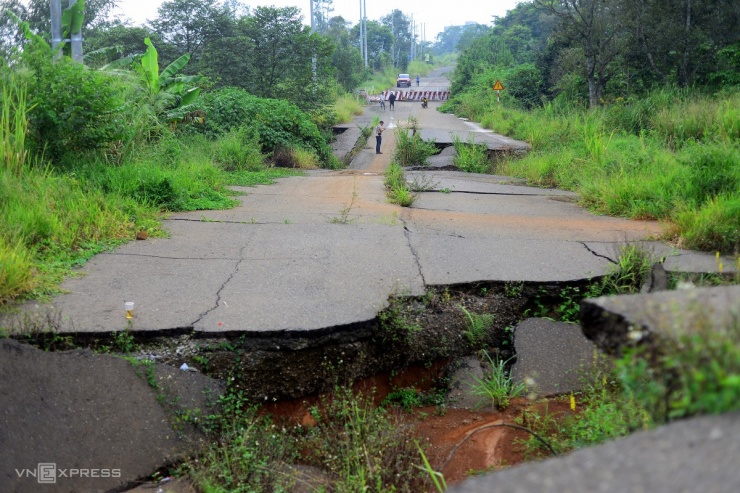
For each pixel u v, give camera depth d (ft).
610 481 5.67
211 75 102.63
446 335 17.99
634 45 98.37
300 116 72.02
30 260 19.13
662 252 23.24
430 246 24.63
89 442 12.69
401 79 257.55
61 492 11.64
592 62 102.73
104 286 18.67
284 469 13.43
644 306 8.13
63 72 31.55
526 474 6.02
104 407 13.42
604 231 27.81
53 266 19.79
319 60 108.58
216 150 51.88
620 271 20.47
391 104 156.15
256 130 63.05
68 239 21.77
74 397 13.38
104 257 21.63
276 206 33.68
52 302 17.08
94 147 32.71
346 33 274.57
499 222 30.32
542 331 18.53
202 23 115.55
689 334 6.98
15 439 12.09
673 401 7.02
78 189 26.63
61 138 31.30
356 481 12.52
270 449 13.84
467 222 30.22
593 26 101.24
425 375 17.52
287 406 15.66
